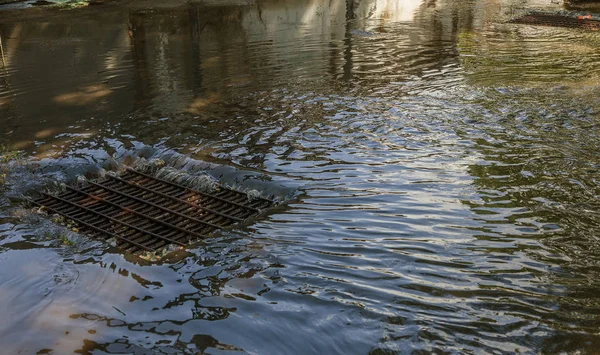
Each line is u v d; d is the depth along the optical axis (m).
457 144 6.51
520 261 4.27
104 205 5.67
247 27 13.40
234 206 5.51
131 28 13.18
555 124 7.00
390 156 6.26
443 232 4.71
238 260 4.43
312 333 3.58
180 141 6.93
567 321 3.62
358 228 4.83
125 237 5.02
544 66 9.75
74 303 3.94
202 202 5.66
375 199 5.32
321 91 8.65
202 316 3.77
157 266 4.40
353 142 6.68
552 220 4.84
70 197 5.84
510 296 3.88
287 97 8.40
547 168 5.82
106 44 11.85
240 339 3.55
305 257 4.42
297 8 14.97
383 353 3.40
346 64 10.18
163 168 6.32
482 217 4.93
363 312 3.75
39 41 12.07
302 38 12.34
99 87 9.08
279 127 7.24
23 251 4.70
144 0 16.36
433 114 7.50
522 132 6.79
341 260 4.37
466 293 3.92
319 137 6.87
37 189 5.94
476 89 8.53
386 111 7.67
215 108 8.02
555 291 3.92
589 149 6.24
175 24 13.53
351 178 5.78
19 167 6.32
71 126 7.49
